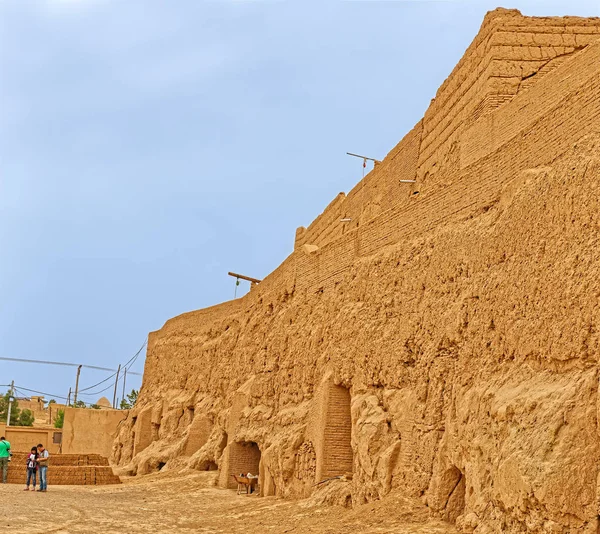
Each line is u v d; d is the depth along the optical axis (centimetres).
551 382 1166
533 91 1631
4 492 2431
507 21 1916
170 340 4081
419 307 1669
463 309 1480
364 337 1878
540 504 1066
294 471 2134
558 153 1320
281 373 2503
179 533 1648
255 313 3067
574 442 1046
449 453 1417
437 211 1719
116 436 4506
